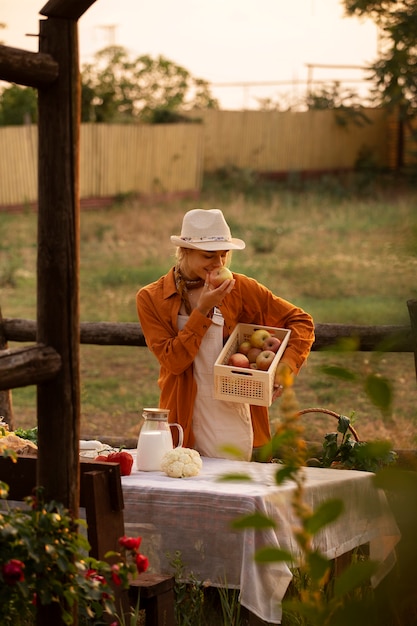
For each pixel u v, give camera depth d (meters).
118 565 3.59
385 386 1.91
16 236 24.39
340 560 4.80
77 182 3.60
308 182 33.97
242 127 35.31
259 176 35.50
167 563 4.43
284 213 28.36
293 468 2.07
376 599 1.93
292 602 2.04
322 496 4.49
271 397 5.09
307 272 19.06
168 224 26.69
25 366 3.44
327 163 36.50
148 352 14.10
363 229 24.86
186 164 32.78
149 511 4.45
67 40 3.53
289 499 4.35
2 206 28.64
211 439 5.24
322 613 1.97
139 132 31.70
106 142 31.08
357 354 2.03
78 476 3.66
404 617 2.48
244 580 4.15
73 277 3.60
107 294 17.91
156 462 4.84
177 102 44.47
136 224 26.52
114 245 23.64
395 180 33.34
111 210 30.02
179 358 5.16
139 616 4.43
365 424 9.43
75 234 3.60
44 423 3.62
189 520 4.37
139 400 11.18
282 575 4.17
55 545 3.42
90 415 10.46
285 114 35.78
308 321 5.42
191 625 4.35
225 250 5.27
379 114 36.38
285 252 21.95
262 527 1.88
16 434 5.70
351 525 4.62
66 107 3.55
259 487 4.39
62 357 3.59
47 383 3.61
